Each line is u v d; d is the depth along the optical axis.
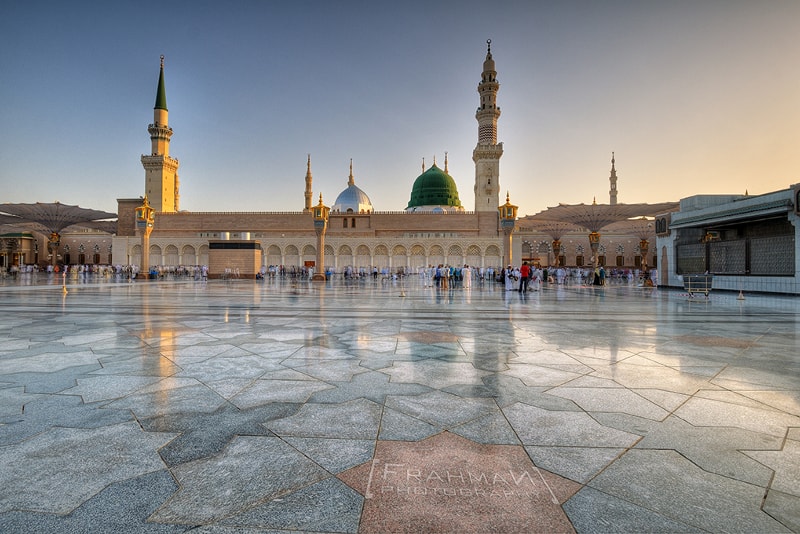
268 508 2.27
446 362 5.50
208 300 15.04
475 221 72.88
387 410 3.72
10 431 3.22
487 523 2.13
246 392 4.21
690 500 2.34
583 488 2.47
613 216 47.84
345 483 2.52
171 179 79.19
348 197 87.50
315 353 6.03
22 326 8.48
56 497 2.35
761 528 2.10
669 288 25.69
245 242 37.78
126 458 2.81
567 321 9.64
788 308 12.79
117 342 6.81
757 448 2.97
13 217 58.28
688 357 5.82
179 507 2.27
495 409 3.74
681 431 3.27
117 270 51.66
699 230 23.72
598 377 4.79
